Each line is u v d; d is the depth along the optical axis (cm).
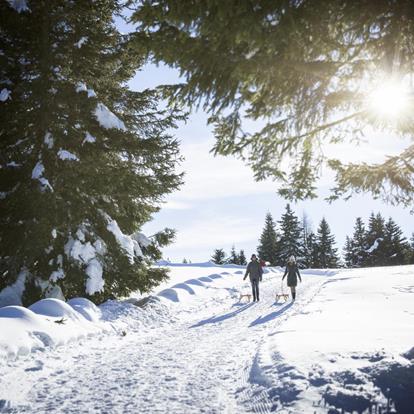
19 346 695
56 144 1232
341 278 2241
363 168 624
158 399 490
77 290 1241
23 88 1214
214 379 574
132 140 1273
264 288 2233
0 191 1196
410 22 418
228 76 489
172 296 1652
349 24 446
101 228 1291
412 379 446
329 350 595
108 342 888
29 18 1219
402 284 1600
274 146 619
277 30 409
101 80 1322
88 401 488
